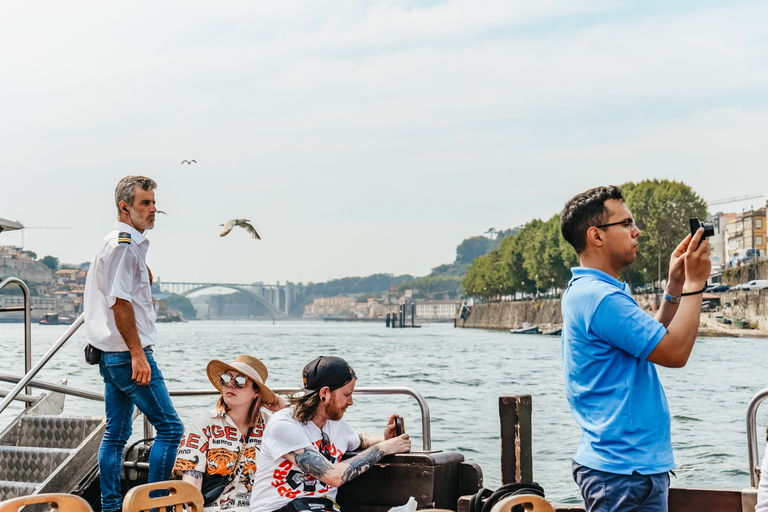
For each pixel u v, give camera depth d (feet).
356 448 13.69
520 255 407.23
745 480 47.91
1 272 654.94
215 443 14.37
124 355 15.58
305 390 12.74
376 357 205.98
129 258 15.28
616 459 9.62
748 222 391.86
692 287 9.55
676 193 286.46
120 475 17.62
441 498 12.89
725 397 99.71
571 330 10.16
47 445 18.93
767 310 268.41
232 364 14.29
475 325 541.34
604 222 10.30
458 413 81.76
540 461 51.72
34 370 16.87
